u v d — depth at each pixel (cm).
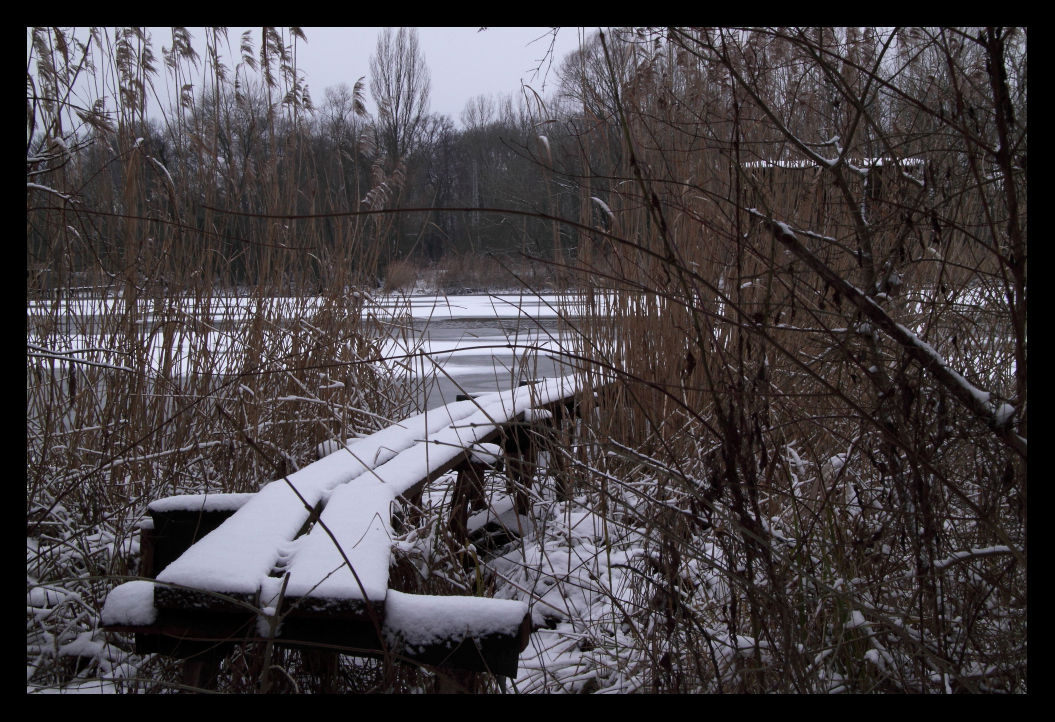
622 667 213
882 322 145
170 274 398
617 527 293
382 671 191
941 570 172
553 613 260
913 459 155
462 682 169
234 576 154
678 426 315
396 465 260
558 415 412
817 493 230
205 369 384
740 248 179
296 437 396
